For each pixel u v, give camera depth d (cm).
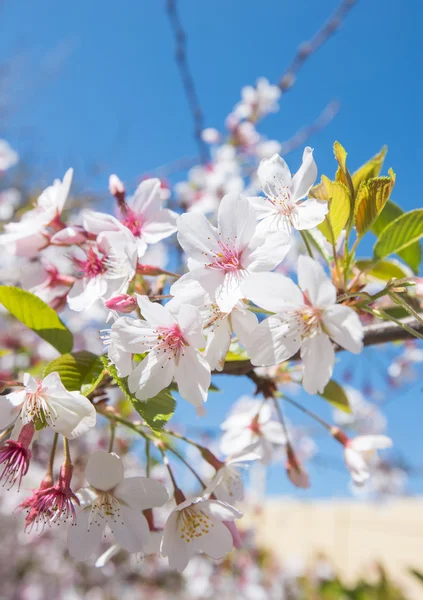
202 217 17
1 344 47
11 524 74
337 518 141
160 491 18
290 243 17
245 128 64
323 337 16
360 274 21
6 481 16
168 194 24
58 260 26
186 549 19
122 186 22
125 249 19
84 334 56
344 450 25
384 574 96
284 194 18
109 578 79
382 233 21
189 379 17
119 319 17
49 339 23
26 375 16
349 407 27
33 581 77
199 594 75
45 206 24
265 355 16
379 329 23
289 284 16
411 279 18
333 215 19
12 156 58
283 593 83
